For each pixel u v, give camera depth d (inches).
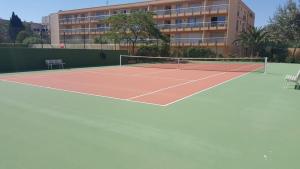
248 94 444.1
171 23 2153.1
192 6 2044.8
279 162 180.9
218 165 176.1
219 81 629.6
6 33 2719.0
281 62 1782.7
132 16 1475.1
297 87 527.2
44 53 1011.9
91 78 669.9
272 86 548.1
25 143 211.2
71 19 2743.6
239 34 1962.4
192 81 620.7
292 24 1900.8
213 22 1925.4
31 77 685.9
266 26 1995.6
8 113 301.0
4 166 172.4
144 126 256.1
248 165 176.2
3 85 528.4
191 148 203.8
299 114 308.5
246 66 1255.5
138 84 555.2
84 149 200.5
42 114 297.4
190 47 1860.2
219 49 1911.9
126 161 181.2
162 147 205.5
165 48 1669.5
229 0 1856.5
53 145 207.6
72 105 343.9
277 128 253.8
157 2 2155.5
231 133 238.1
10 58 902.4
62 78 666.2
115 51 1364.4
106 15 2445.9
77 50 1150.3
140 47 1569.9
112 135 230.7
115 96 409.7
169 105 348.8
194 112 312.7
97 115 294.5
